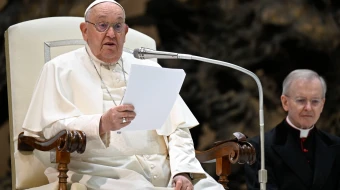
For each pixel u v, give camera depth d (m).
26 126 16.48
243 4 33.44
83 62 17.50
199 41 33.94
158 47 34.16
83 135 14.40
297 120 20.02
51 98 16.47
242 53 33.25
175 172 16.36
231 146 16.34
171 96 14.84
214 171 32.47
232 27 33.53
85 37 17.31
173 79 14.53
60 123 15.79
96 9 16.78
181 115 17.55
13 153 17.47
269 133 20.47
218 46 33.62
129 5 34.00
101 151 16.39
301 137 20.19
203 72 33.47
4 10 33.69
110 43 16.84
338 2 32.72
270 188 19.44
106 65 17.55
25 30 18.27
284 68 32.94
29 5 33.38
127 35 19.70
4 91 33.97
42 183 17.08
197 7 33.97
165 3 33.88
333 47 32.38
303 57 32.81
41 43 18.36
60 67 17.11
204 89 33.41
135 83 14.11
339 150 20.06
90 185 15.22
